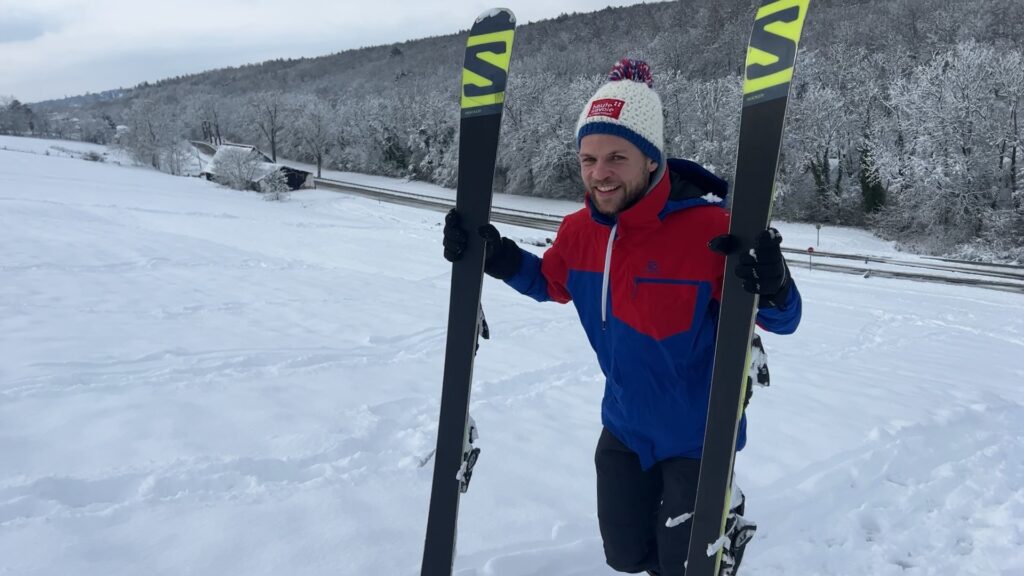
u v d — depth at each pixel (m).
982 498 3.47
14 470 3.28
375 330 7.27
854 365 6.99
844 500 3.41
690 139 36.84
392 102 58.00
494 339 7.04
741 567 2.81
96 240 13.51
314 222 24.38
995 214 25.66
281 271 11.91
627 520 2.01
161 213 21.84
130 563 2.55
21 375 4.82
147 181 37.34
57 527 2.76
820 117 33.50
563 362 5.98
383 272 13.75
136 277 10.12
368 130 59.06
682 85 38.12
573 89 39.84
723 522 1.69
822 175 33.91
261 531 2.82
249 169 39.59
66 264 10.70
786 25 1.66
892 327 10.98
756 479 3.62
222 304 8.39
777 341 8.43
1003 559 2.89
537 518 3.08
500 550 2.79
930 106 26.97
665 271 1.74
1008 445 4.24
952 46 31.75
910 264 22.41
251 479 3.31
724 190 1.87
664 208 1.75
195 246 13.95
